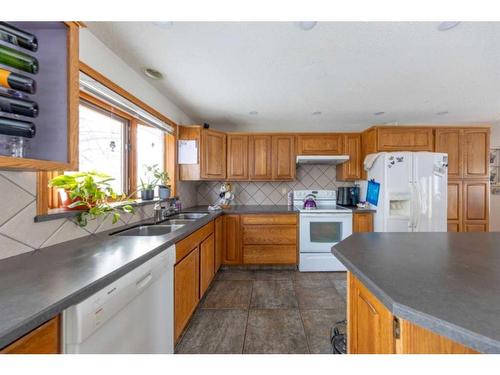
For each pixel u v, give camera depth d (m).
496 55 1.73
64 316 0.71
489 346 0.46
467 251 1.09
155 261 1.19
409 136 2.98
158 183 2.55
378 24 1.39
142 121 2.13
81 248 1.18
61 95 0.97
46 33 0.97
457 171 3.03
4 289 0.73
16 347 0.58
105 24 1.37
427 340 0.66
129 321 1.01
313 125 3.73
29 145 0.95
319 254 3.01
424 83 2.22
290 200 3.64
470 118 3.35
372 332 0.82
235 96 2.54
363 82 2.19
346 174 3.33
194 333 1.74
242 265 3.09
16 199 1.04
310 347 1.58
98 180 1.47
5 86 0.81
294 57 1.75
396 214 2.86
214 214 2.54
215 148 3.15
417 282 0.73
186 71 1.96
